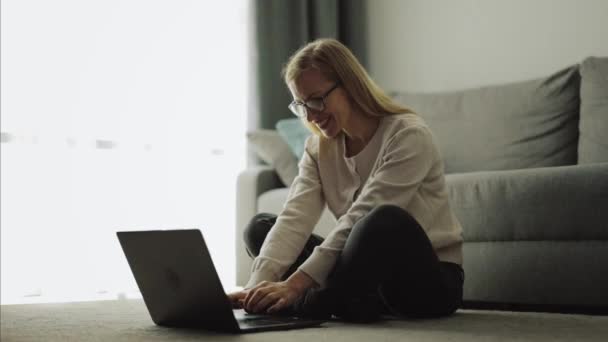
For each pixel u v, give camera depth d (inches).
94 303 88.9
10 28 134.0
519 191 88.5
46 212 136.5
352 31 159.5
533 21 132.6
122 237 61.0
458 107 129.2
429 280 64.4
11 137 133.6
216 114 153.6
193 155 151.3
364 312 61.8
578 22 126.6
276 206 124.7
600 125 109.4
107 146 142.3
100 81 141.9
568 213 84.0
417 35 150.8
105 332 58.5
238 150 155.8
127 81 144.6
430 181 69.5
